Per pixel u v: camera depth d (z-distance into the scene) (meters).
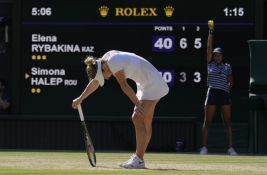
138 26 35.88
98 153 32.38
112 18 35.97
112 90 36.06
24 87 36.25
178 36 35.75
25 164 23.66
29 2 36.16
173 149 35.56
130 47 35.91
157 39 35.81
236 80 35.84
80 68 36.00
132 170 21.16
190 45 35.69
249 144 35.09
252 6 35.69
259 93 34.31
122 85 21.53
